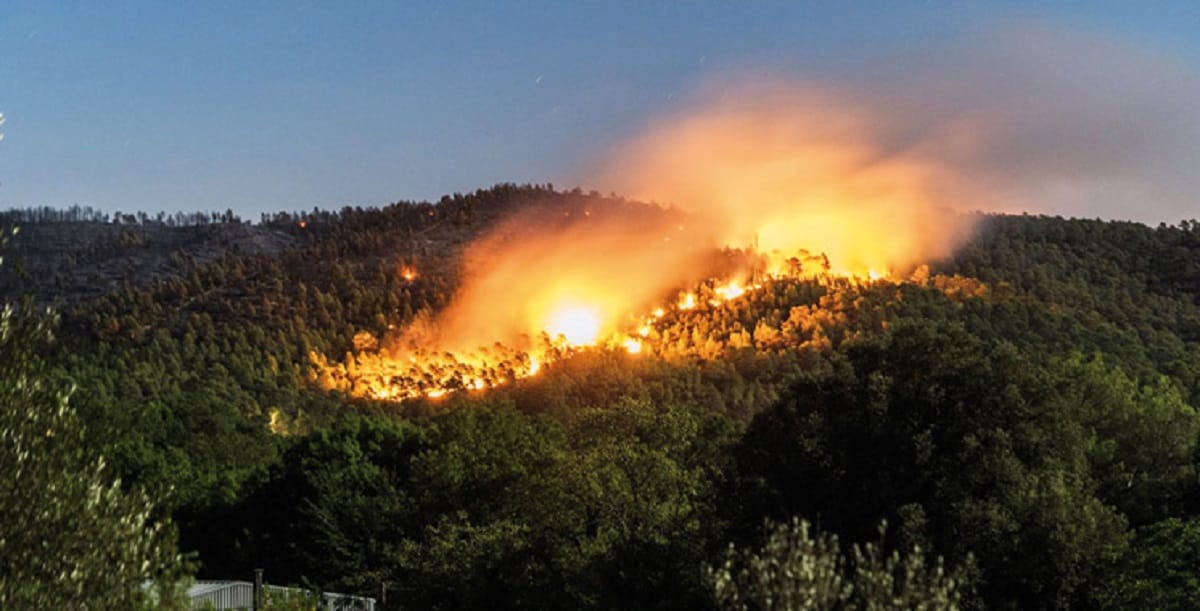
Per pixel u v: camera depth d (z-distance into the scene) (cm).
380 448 7931
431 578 5259
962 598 3781
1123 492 6475
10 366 2250
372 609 5262
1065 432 4706
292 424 16988
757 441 4762
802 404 4753
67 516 2183
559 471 5369
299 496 7506
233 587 4784
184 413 12062
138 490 2398
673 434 5869
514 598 5138
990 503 4119
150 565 2309
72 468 2295
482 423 7988
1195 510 6350
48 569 2136
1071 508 4225
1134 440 7200
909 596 2092
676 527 4869
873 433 4391
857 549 2177
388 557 5944
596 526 5225
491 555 5219
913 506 4012
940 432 4397
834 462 4434
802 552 2095
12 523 2128
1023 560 4025
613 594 4625
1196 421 7581
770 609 2073
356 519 6694
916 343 4694
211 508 7825
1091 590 4094
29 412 2234
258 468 8294
